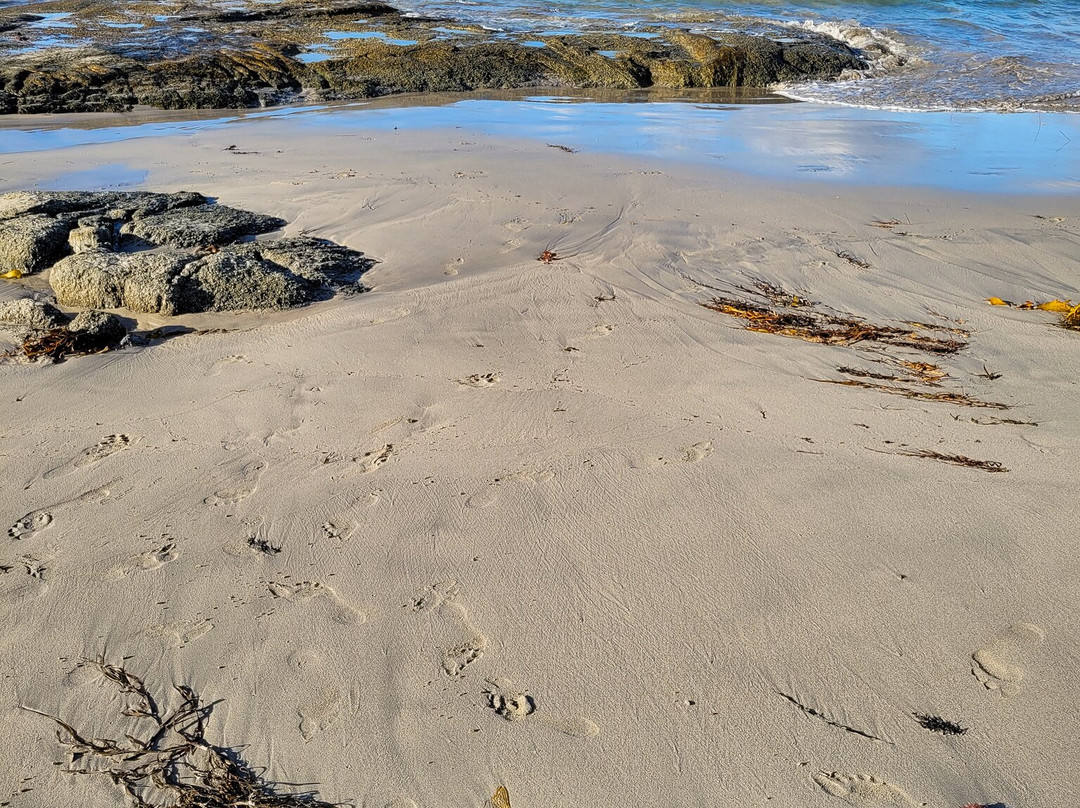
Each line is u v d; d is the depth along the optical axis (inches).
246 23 776.9
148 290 253.1
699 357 216.1
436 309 248.5
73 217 311.9
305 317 248.2
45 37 685.9
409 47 660.7
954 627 124.5
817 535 145.1
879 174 396.8
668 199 354.6
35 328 239.5
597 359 215.9
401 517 154.6
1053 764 103.7
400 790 105.6
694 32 737.6
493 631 128.9
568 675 120.7
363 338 230.1
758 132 487.5
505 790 105.0
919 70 665.6
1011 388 196.5
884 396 193.9
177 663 124.2
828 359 214.5
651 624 128.8
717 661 121.6
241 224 315.3
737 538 145.8
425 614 132.6
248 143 455.2
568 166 403.9
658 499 156.9
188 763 109.7
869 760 106.0
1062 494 151.0
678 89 645.9
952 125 506.6
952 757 105.5
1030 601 128.0
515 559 143.4
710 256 292.7
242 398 199.3
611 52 680.4
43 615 132.9
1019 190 370.6
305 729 113.7
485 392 199.5
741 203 350.6
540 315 244.2
